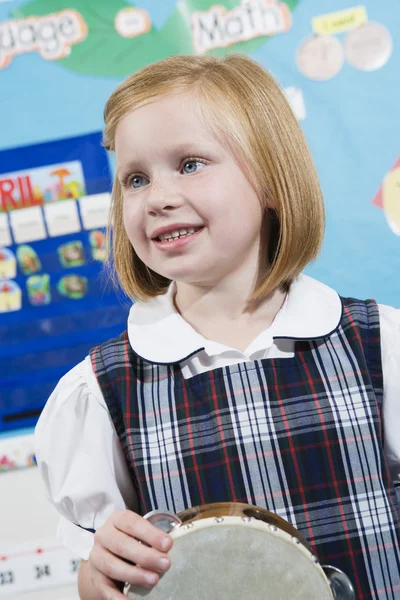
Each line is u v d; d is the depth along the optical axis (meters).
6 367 1.56
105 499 0.78
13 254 1.58
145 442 0.77
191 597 0.64
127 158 0.75
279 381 0.78
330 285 1.55
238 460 0.75
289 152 0.81
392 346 0.80
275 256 0.82
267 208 0.81
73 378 0.83
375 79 1.56
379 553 0.73
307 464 0.75
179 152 0.74
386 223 1.55
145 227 0.75
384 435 0.79
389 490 0.75
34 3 1.60
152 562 0.63
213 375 0.78
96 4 1.59
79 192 1.58
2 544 1.54
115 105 0.78
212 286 0.80
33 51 1.60
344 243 1.55
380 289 1.54
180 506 0.75
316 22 1.57
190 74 0.78
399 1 1.57
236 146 0.76
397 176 1.55
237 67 0.82
